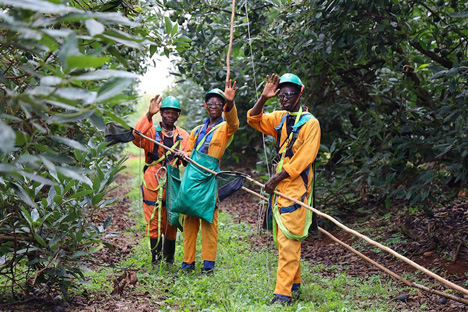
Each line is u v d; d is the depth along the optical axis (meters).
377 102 7.80
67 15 2.38
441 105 7.11
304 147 4.81
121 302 4.68
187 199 5.73
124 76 2.35
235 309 4.40
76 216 4.36
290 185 4.86
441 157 6.82
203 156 5.91
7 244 4.38
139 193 12.34
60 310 4.34
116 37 2.62
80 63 2.12
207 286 5.17
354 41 6.38
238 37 7.20
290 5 6.59
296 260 4.78
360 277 6.00
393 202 8.61
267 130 5.29
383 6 6.26
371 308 4.82
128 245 7.26
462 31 6.62
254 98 8.12
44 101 2.33
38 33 2.21
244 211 10.44
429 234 6.66
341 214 8.63
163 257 6.30
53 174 4.17
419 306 4.97
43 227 4.39
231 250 6.95
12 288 4.54
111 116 2.58
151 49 5.31
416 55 7.21
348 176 8.16
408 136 7.24
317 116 8.41
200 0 6.80
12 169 2.45
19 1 2.11
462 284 5.45
